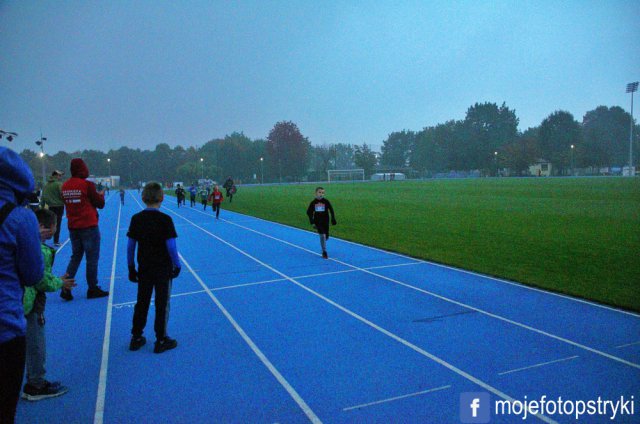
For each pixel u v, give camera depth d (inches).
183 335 228.1
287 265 408.8
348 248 502.0
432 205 1060.5
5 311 93.2
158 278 205.5
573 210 847.7
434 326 236.8
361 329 233.3
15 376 95.3
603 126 5290.4
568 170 4357.8
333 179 4977.9
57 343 218.7
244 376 178.7
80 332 235.5
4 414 94.1
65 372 184.9
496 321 243.6
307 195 1768.0
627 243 485.4
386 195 1563.7
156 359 197.3
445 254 447.5
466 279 344.8
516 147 4303.6
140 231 204.1
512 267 382.6
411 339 217.6
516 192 1501.0
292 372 181.9
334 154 5723.4
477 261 410.6
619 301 275.7
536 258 418.9
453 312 261.0
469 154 4690.0
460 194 1488.7
